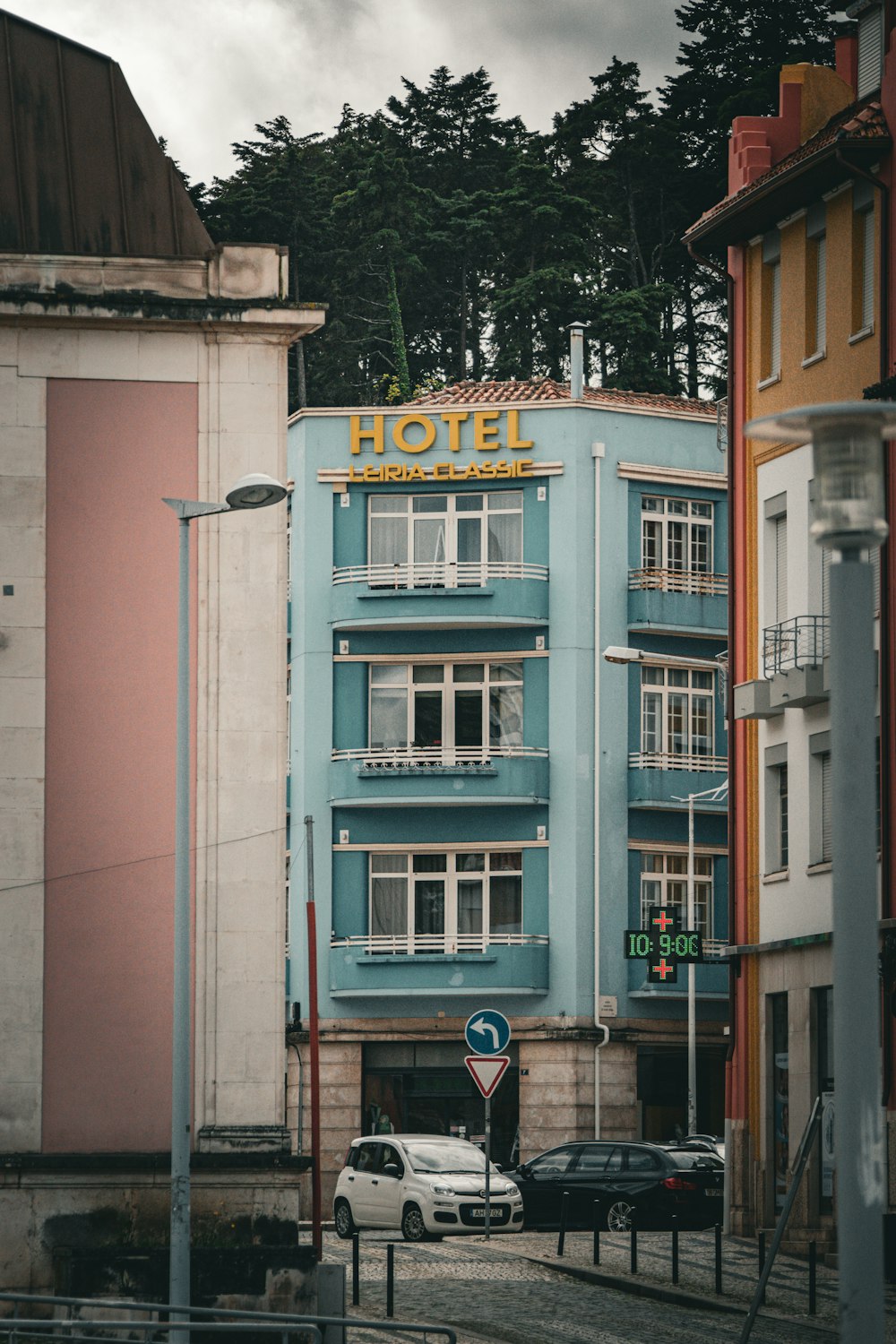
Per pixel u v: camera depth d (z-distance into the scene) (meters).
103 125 28.09
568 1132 50.81
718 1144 43.09
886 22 33.81
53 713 24.80
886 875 31.75
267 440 25.33
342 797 52.84
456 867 52.97
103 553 25.11
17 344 25.22
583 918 51.81
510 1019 51.81
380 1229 36.47
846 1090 9.80
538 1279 28.73
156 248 27.86
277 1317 17.69
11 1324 17.08
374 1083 52.44
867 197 33.78
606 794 52.47
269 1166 23.83
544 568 53.22
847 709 10.24
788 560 36.19
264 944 24.50
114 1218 23.45
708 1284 27.56
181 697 21.98
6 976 24.25
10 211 27.23
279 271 25.45
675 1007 52.50
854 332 34.06
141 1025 24.31
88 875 24.55
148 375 25.33
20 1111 23.98
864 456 10.55
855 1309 9.63
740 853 37.19
